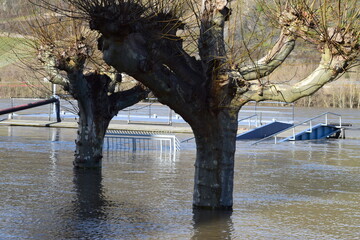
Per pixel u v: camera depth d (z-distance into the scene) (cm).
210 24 1230
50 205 1400
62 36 1864
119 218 1270
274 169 2205
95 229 1162
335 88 7806
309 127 4094
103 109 2011
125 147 2988
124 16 1138
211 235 1131
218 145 1321
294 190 1723
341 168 2270
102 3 1143
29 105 3834
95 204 1423
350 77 7775
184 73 1254
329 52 1194
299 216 1345
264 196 1608
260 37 1221
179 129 3803
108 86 2038
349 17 1176
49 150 2688
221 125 1298
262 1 1203
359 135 3981
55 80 1962
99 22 1145
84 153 2033
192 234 1135
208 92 1254
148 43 1187
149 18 1180
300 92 1215
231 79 1233
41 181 1764
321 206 1477
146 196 1551
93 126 2016
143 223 1225
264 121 4200
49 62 1880
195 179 1374
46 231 1138
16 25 1895
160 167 2175
